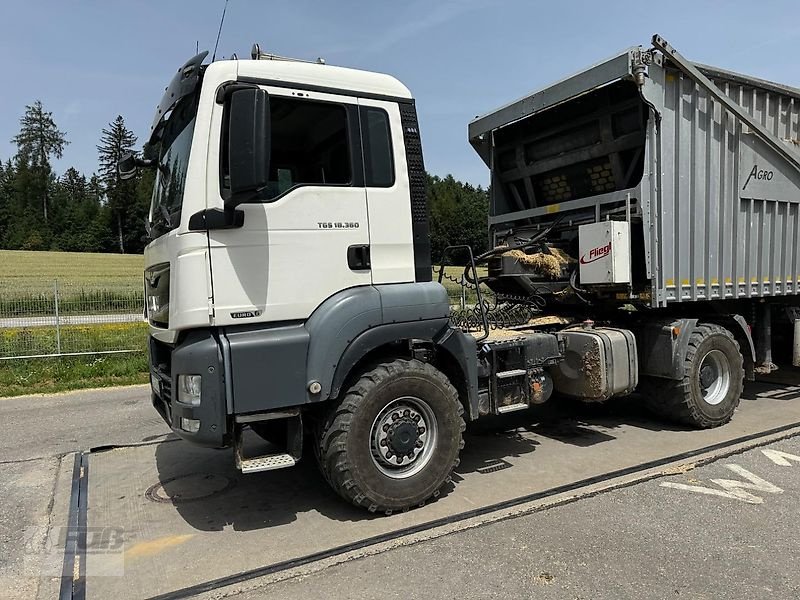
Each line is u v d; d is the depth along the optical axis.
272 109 4.06
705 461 5.31
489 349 5.07
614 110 6.18
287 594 3.34
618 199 5.98
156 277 4.56
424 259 4.62
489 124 7.21
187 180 3.85
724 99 6.13
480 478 5.06
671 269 5.96
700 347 6.17
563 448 5.85
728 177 6.38
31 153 92.62
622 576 3.42
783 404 7.36
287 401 3.99
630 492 4.66
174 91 4.32
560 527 4.06
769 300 7.21
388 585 3.39
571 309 6.89
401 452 4.39
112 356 12.04
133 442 6.54
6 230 85.88
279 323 4.09
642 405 7.28
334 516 4.40
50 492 5.05
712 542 3.82
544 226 6.97
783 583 3.32
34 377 10.42
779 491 4.63
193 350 3.86
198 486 5.12
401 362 4.40
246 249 3.96
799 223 7.18
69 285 14.39
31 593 3.44
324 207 4.19
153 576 3.59
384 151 4.45
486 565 3.58
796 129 7.18
